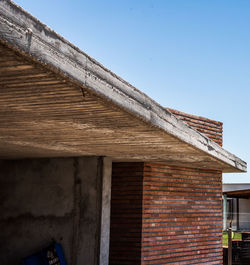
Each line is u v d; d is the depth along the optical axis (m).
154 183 9.45
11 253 8.61
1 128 5.23
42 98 3.72
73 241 7.95
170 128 5.30
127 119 4.50
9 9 2.55
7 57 2.77
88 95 3.59
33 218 8.54
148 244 9.09
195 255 10.07
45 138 5.97
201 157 7.78
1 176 9.13
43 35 2.86
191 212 10.17
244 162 10.23
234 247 15.05
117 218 9.37
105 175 8.06
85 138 5.88
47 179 8.57
